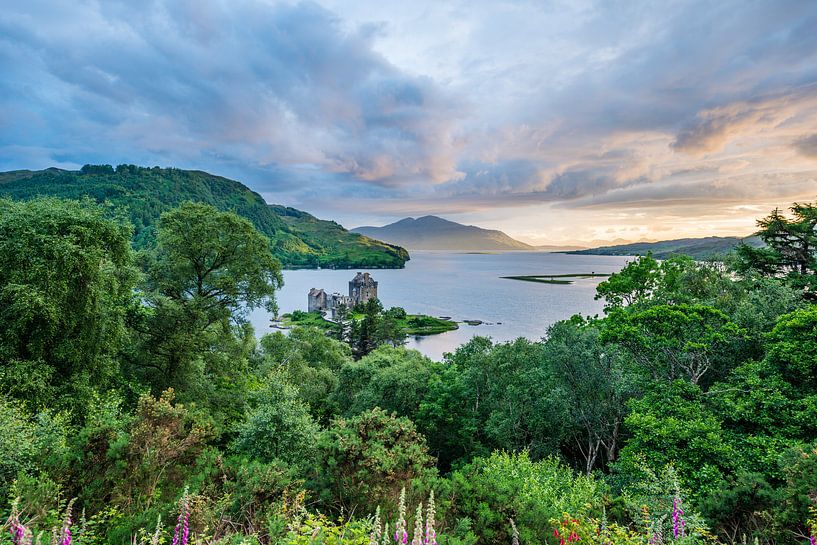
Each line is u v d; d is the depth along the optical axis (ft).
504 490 38.29
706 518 38.34
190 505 29.14
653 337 64.90
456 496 37.47
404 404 98.48
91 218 64.18
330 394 131.95
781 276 111.14
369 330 280.31
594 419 77.56
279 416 53.21
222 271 99.04
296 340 174.81
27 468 33.73
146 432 37.93
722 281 102.73
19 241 56.08
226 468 39.22
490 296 607.37
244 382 110.01
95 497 34.17
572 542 31.53
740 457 48.01
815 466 35.37
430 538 19.63
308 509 38.55
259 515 33.24
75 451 37.58
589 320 126.62
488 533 33.01
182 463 40.29
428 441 93.76
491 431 81.97
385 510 33.94
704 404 58.80
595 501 43.04
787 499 34.30
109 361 67.10
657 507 33.55
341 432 42.70
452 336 351.67
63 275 57.21
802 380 55.52
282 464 40.32
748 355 69.77
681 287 112.57
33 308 53.98
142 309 84.38
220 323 97.76
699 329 64.03
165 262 95.35
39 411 48.06
